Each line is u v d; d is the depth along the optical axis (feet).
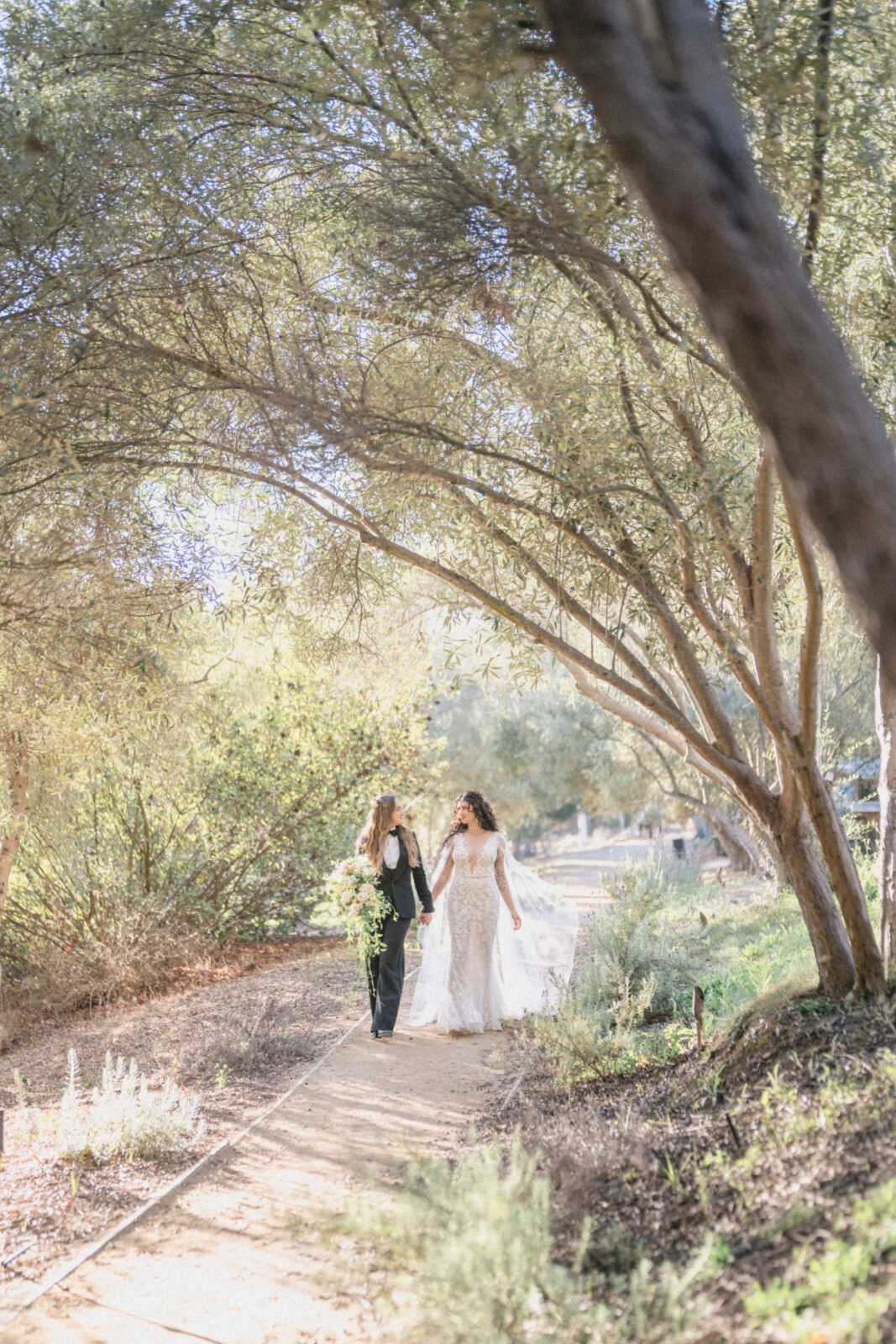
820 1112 11.34
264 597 20.08
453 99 13.58
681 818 88.48
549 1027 19.79
